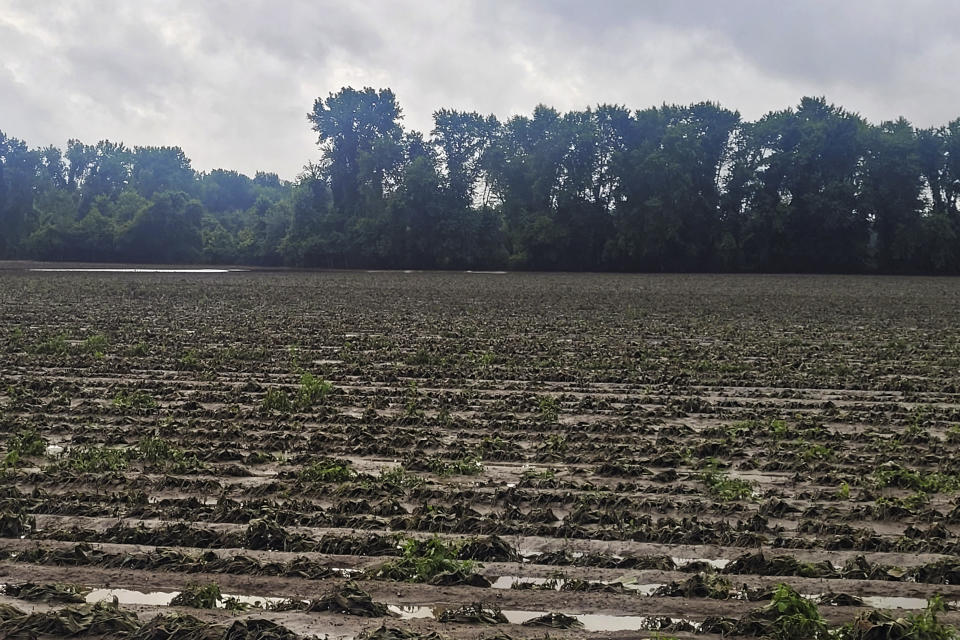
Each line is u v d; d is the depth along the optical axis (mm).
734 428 12531
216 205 152625
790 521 8719
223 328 25250
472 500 9242
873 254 85875
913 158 81500
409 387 15875
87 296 37844
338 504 8883
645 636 6129
